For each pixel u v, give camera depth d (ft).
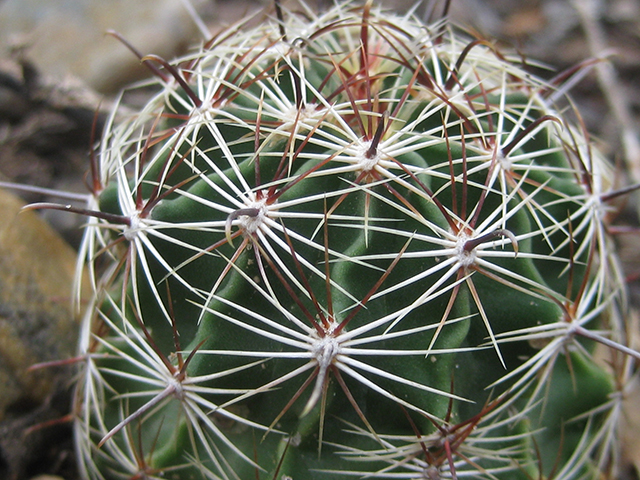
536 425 0.30
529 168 0.29
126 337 0.29
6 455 0.35
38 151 0.52
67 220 0.47
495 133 0.29
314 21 0.37
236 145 0.29
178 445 0.29
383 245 0.27
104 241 0.35
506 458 0.29
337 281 0.26
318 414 0.27
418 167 0.27
